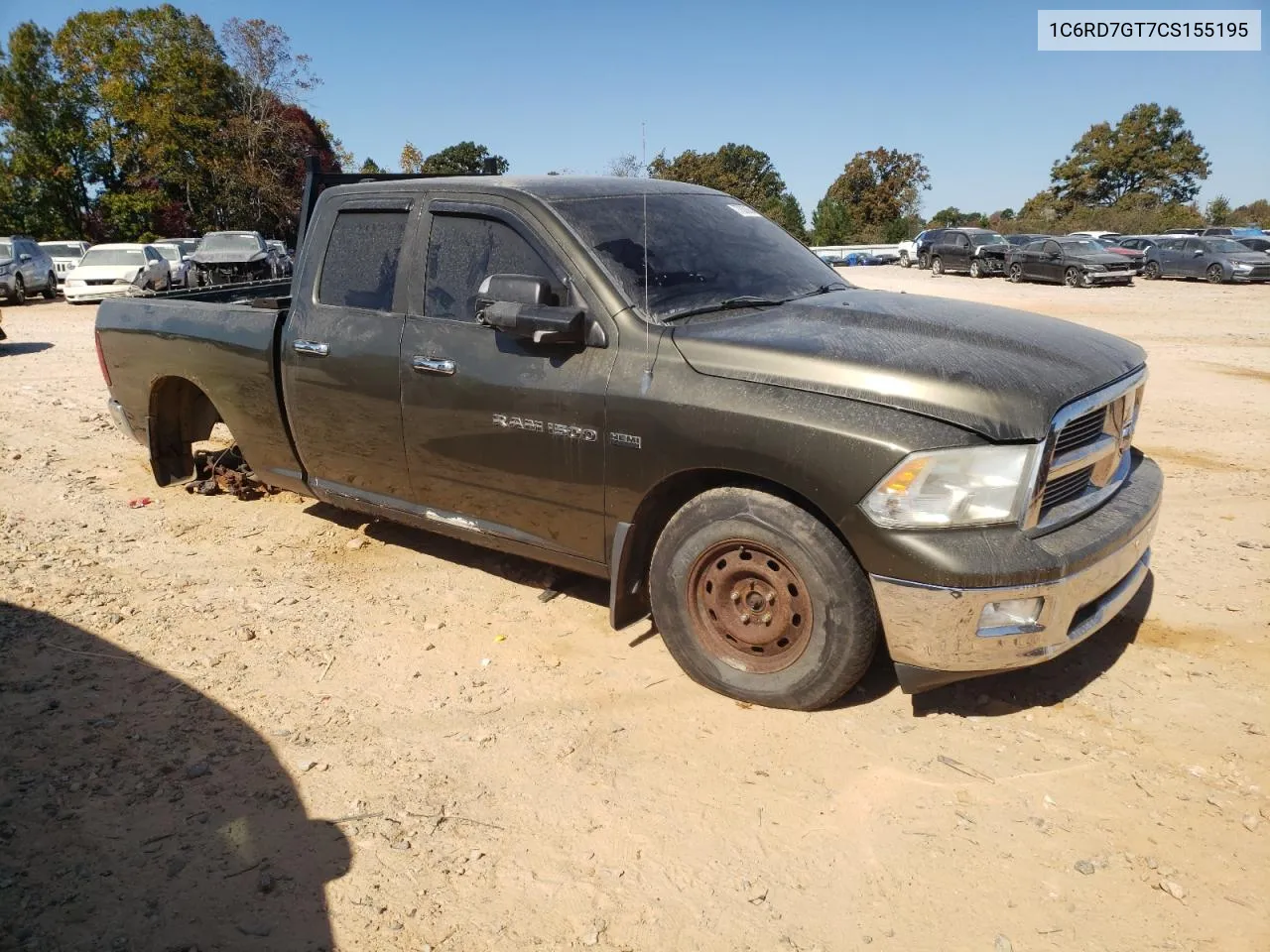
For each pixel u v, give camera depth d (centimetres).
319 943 239
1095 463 329
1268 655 377
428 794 300
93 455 704
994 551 289
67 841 276
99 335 582
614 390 344
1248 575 455
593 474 357
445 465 407
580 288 359
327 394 441
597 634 410
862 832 279
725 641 349
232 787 303
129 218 4716
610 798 297
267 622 424
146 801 295
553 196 385
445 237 404
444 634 412
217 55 4659
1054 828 278
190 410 595
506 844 277
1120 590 337
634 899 254
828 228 5691
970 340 329
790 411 308
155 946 237
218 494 607
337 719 344
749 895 255
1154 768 305
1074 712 339
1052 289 2597
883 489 293
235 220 4850
